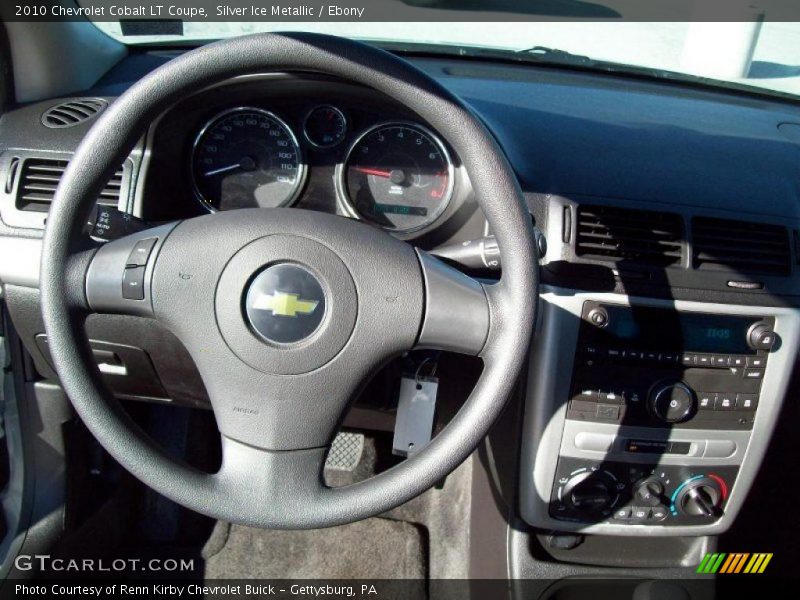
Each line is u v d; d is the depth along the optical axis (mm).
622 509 1500
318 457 1030
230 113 1417
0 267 1419
